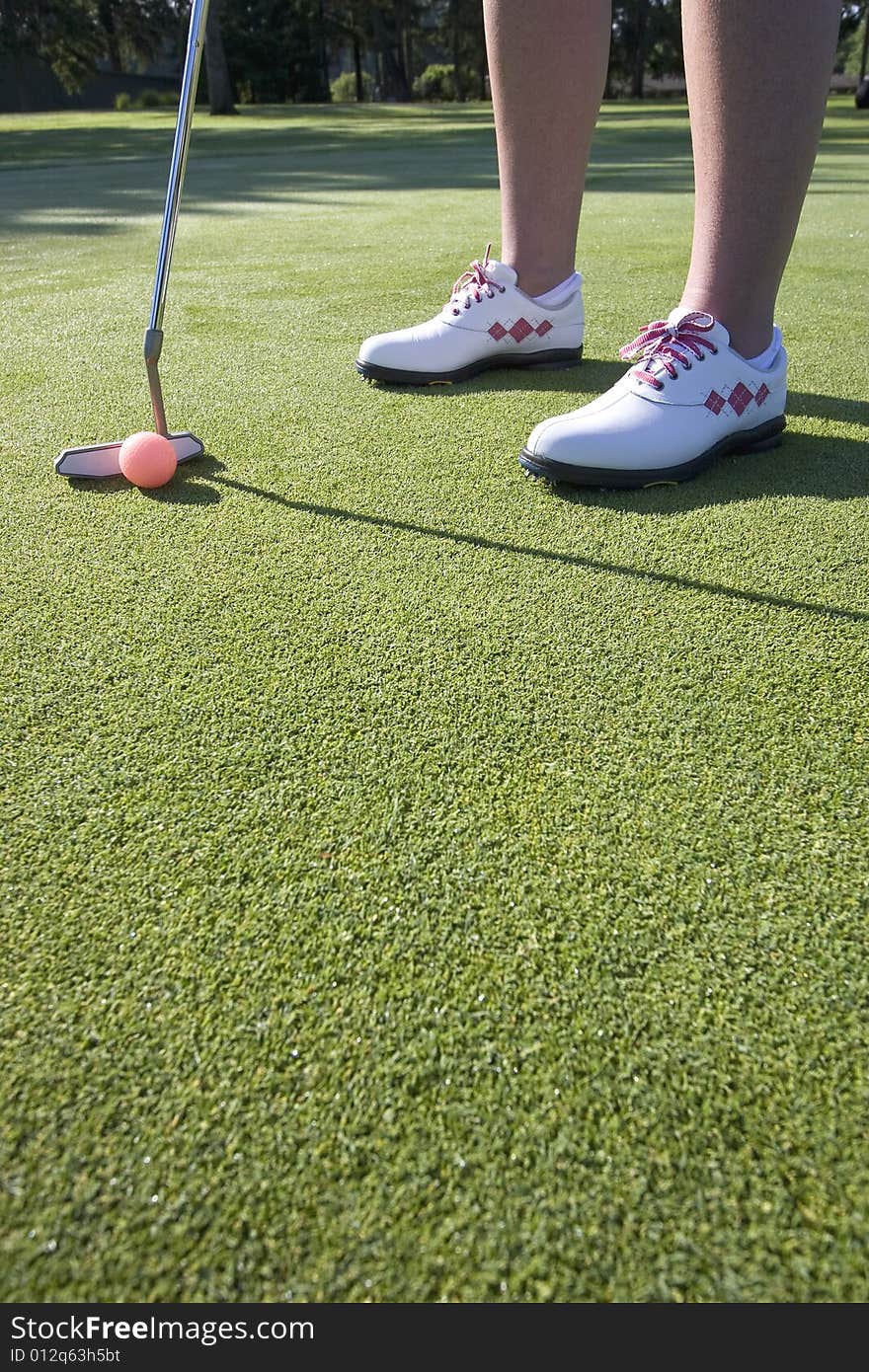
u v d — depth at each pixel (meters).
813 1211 0.46
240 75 25.02
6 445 1.44
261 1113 0.50
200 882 0.64
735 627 0.96
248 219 3.99
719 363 1.34
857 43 31.36
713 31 1.17
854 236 3.36
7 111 25.72
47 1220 0.45
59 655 0.90
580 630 0.96
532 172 1.70
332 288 2.55
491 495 1.29
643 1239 0.45
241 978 0.57
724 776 0.75
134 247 3.29
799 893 0.64
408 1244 0.44
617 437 1.28
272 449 1.44
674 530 1.18
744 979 0.58
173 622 0.96
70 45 25.05
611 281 2.61
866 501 1.26
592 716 0.82
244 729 0.80
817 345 1.98
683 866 0.66
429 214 4.09
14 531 1.16
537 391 1.74
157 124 14.20
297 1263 0.44
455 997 0.56
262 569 1.08
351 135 11.01
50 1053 0.53
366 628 0.96
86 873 0.65
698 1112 0.50
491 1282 0.43
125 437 1.47
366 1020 0.55
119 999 0.56
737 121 1.21
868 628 0.96
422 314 2.26
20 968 0.58
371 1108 0.50
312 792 0.73
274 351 1.96
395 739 0.79
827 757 0.77
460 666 0.89
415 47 31.00
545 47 1.54
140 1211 0.46
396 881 0.64
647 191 5.19
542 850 0.67
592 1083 0.52
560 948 0.60
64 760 0.76
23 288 2.59
